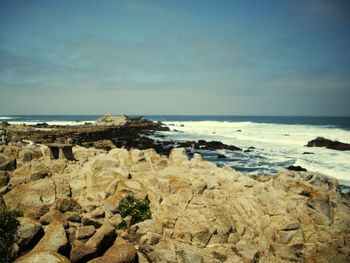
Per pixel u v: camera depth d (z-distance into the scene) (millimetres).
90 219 10703
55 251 8773
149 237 10781
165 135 66062
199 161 16766
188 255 9633
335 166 31812
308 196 13297
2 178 13219
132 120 102688
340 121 145500
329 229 12078
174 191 13055
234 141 54000
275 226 11758
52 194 12156
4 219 9242
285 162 34375
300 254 11094
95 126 78875
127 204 12367
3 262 8469
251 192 13406
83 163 15656
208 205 12281
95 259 9094
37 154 16125
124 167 15133
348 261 10719
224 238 11188
